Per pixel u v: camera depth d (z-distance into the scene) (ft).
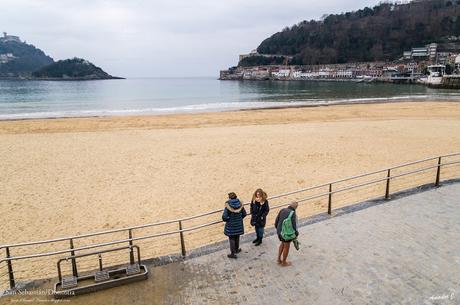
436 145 72.38
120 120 117.70
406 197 36.11
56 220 39.63
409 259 24.62
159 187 49.37
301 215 38.63
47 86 521.65
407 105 158.61
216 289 22.09
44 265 30.48
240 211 25.31
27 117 131.95
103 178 53.78
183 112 146.00
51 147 74.54
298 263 24.68
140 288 22.49
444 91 294.25
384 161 60.85
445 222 30.17
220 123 110.42
